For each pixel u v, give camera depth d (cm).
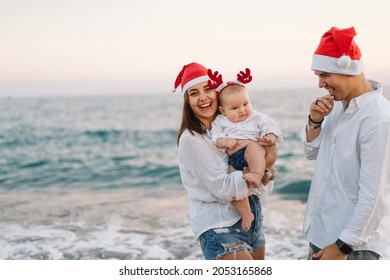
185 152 300
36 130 2097
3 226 665
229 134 304
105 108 3091
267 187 313
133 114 2688
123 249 554
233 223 301
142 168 1270
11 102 3359
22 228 653
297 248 546
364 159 268
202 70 308
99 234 618
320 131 302
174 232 621
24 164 1394
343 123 282
